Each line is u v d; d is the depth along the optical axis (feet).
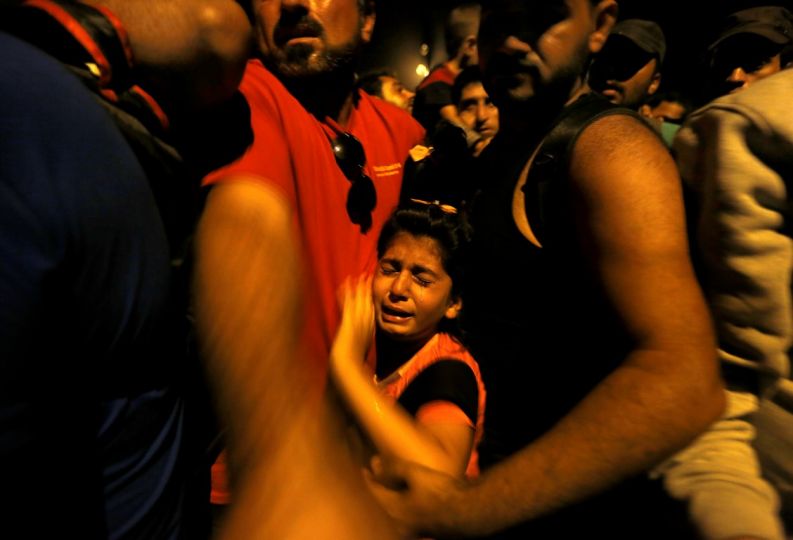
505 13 3.17
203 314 2.28
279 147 3.64
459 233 3.92
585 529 2.93
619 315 2.45
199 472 2.94
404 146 4.94
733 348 2.65
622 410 2.23
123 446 2.33
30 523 2.08
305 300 2.46
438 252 3.91
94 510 2.27
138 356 2.31
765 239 2.45
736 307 2.56
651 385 2.23
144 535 2.43
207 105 2.63
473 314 3.56
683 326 2.30
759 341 2.55
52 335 2.04
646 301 2.35
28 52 2.04
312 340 3.85
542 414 3.14
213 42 2.38
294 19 4.02
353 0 4.22
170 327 2.47
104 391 2.25
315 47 4.06
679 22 18.53
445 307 4.02
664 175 2.52
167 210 2.43
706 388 2.25
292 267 2.42
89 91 2.13
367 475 2.64
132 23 2.30
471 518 2.34
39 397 2.04
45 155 1.94
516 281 3.18
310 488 2.12
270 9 4.09
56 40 2.18
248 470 2.11
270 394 2.14
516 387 3.26
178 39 2.32
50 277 1.97
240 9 2.53
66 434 2.15
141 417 2.37
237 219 2.40
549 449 2.32
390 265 4.03
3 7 2.26
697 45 18.35
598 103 2.88
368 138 4.64
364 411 3.13
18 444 2.00
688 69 18.53
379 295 4.05
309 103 4.24
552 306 3.02
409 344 4.07
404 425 3.09
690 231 2.74
